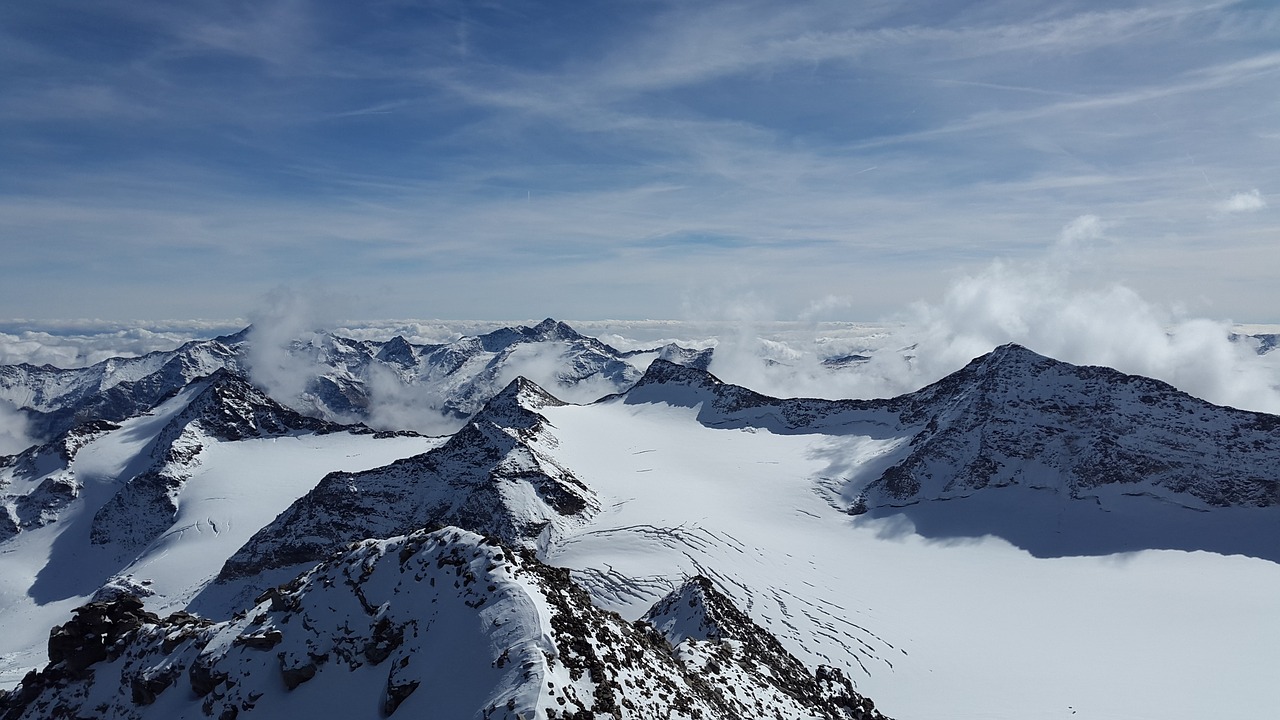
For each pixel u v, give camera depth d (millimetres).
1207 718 80750
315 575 53594
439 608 44812
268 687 46562
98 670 57625
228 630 52750
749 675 56125
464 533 49406
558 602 44594
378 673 43938
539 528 148375
